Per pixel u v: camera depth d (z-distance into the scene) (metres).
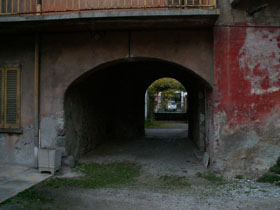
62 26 5.82
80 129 7.29
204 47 5.84
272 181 5.31
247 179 5.54
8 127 6.51
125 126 10.85
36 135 6.27
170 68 10.37
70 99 6.64
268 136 5.60
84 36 6.17
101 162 6.94
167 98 29.77
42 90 6.33
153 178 5.73
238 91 5.64
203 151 7.61
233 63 5.66
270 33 5.63
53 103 6.28
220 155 5.68
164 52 5.92
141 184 5.36
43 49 6.34
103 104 9.41
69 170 6.12
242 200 4.48
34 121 6.34
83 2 6.38
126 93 10.91
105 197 4.64
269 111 5.61
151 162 6.95
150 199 4.56
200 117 7.67
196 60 5.84
